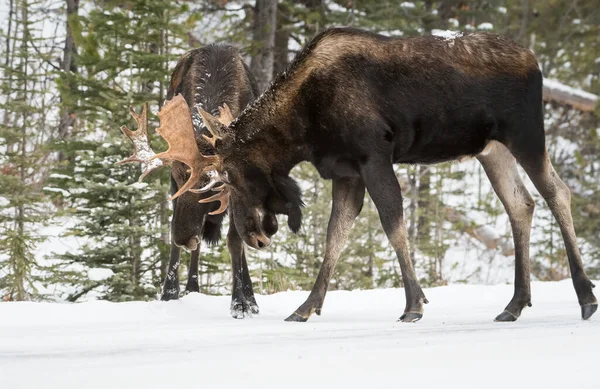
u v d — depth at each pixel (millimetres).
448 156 16906
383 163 15961
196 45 46250
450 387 6902
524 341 9969
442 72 16344
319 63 16234
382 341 10695
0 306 18953
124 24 36094
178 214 18797
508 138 16578
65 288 36938
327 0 55188
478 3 59156
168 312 18781
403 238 15773
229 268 34031
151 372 8102
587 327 12242
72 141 34312
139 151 16719
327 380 7391
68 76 36688
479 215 52844
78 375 8023
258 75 51281
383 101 16156
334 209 16984
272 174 16688
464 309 19328
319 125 16234
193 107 19859
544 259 48938
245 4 52531
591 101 57000
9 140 39969
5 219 36094
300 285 35531
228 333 13516
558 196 16438
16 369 8734
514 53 16656
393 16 52875
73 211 32906
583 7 61125
